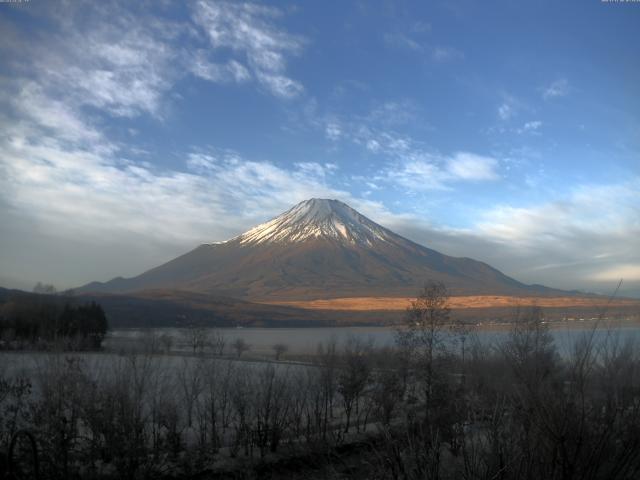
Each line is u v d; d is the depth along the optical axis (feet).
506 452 26.04
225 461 80.79
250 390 96.78
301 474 71.10
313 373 118.52
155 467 70.74
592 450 25.07
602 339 27.61
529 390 26.96
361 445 72.49
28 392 66.95
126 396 69.21
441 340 95.09
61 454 60.54
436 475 28.71
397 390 94.99
